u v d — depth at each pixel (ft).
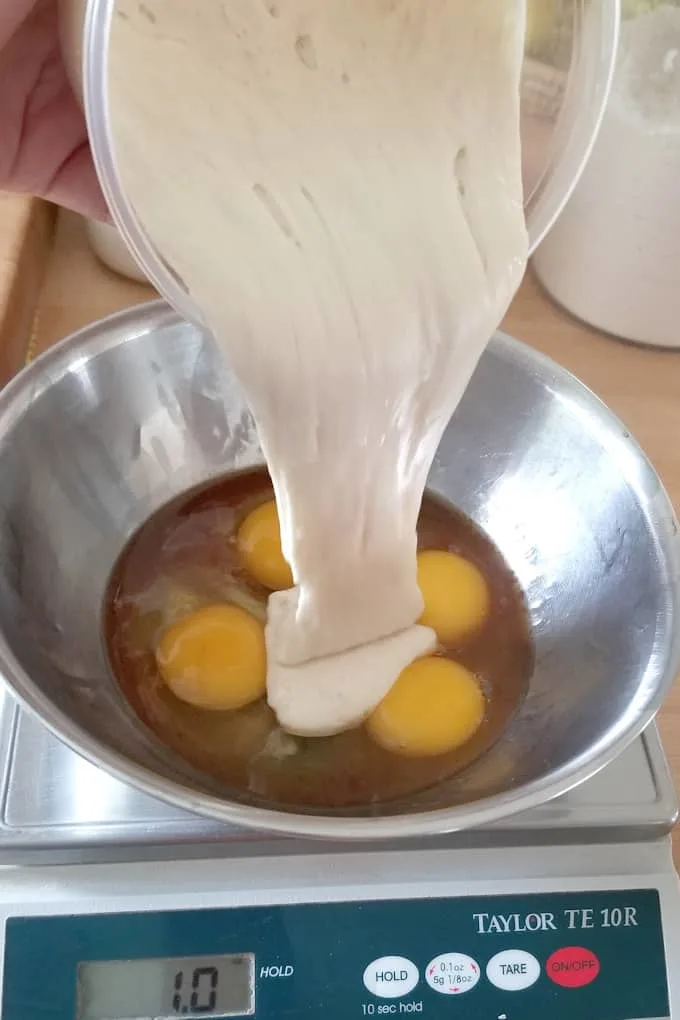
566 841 1.16
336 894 1.12
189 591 1.43
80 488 1.33
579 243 1.63
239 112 1.02
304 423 1.10
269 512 1.47
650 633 1.15
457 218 1.07
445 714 1.32
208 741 1.29
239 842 1.13
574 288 1.70
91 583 1.34
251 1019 1.06
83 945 1.08
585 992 1.09
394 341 1.07
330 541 1.24
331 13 1.04
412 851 1.15
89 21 0.85
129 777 0.97
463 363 1.12
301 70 1.03
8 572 1.14
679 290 1.60
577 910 1.12
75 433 1.31
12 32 1.19
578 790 1.18
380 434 1.16
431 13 1.05
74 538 1.32
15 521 1.19
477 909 1.12
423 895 1.12
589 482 1.32
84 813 1.12
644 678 1.11
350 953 1.09
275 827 0.95
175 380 1.40
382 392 1.10
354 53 1.05
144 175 0.98
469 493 1.49
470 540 1.48
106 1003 1.06
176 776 1.20
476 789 1.14
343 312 1.05
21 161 1.37
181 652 1.35
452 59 1.06
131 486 1.42
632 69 1.45
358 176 1.05
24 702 1.00
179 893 1.11
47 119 1.34
